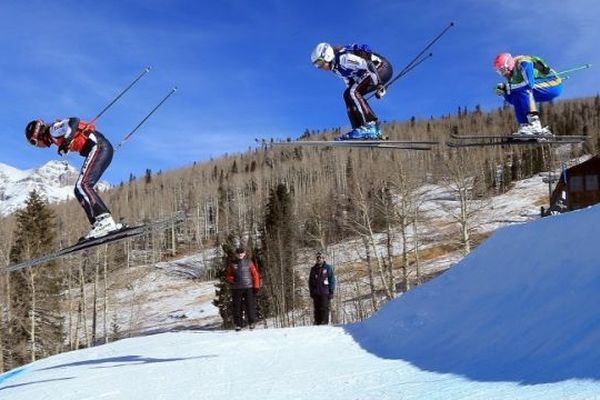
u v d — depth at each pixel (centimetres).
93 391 714
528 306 666
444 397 474
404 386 552
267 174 9312
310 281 1291
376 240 4247
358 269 3838
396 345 820
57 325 2964
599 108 10731
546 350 524
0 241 3262
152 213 8250
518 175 6419
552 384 430
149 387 704
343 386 597
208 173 12250
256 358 854
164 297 4625
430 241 4131
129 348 1125
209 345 1014
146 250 6594
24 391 795
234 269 1238
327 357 813
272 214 3734
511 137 720
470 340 684
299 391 598
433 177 5150
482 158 6762
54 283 2930
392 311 994
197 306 4141
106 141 667
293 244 3478
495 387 473
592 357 448
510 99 752
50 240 2970
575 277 641
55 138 645
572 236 721
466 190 3550
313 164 9231
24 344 2817
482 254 940
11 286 2920
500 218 4338
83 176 643
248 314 1230
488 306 762
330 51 676
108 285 4809
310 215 4488
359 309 2873
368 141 664
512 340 606
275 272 3184
